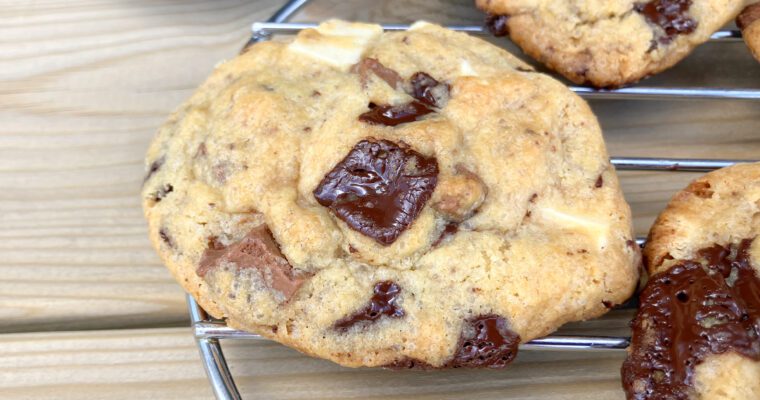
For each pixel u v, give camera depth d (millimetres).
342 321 238
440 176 240
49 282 277
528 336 241
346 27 271
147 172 259
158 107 301
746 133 288
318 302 239
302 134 250
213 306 244
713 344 231
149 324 272
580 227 245
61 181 291
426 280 240
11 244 282
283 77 261
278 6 315
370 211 239
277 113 251
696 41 279
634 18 279
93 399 259
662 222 250
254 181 246
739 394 228
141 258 280
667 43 278
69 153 295
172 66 307
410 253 240
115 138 297
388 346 238
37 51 311
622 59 277
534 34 285
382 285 240
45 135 298
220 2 317
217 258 242
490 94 253
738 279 239
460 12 309
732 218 245
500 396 255
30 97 303
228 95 259
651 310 238
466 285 239
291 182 246
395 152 241
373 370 259
